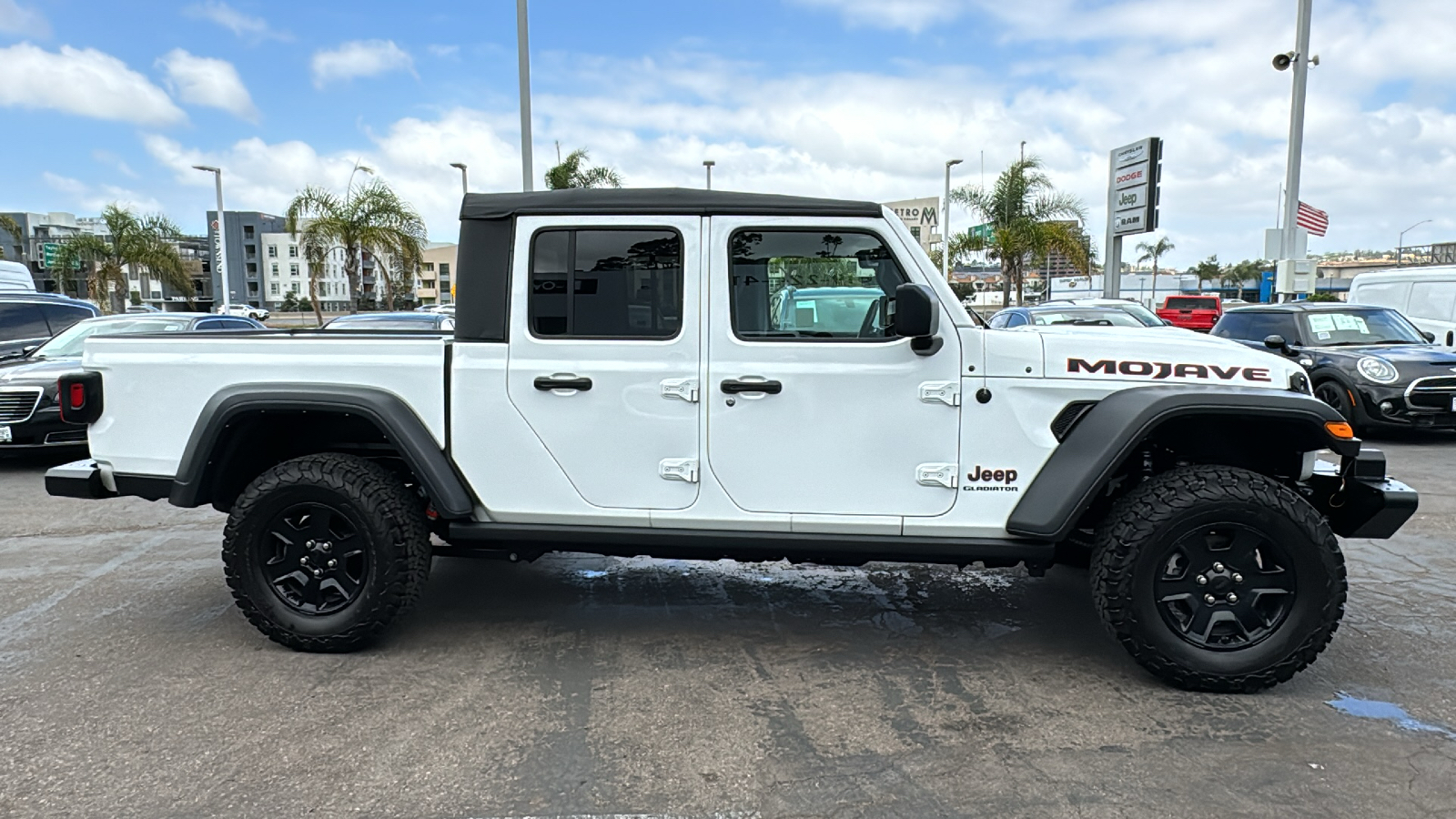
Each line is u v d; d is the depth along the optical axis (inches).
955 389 133.0
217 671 139.2
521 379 139.4
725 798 104.0
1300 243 629.0
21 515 247.9
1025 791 105.4
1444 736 118.7
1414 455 339.9
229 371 145.9
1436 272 472.4
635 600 176.6
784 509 137.3
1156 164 784.3
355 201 888.3
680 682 136.6
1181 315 1162.0
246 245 4471.0
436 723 122.4
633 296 138.1
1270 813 100.6
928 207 1376.7
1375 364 357.7
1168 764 111.3
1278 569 127.8
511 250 139.0
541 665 142.9
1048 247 1007.6
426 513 153.7
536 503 141.6
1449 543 217.2
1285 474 142.3
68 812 99.7
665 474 138.2
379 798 103.3
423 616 165.9
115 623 160.2
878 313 135.9
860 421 134.6
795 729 121.3
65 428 304.0
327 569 144.8
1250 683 128.6
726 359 135.7
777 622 164.6
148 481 150.1
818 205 134.3
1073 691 133.6
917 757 113.5
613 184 861.2
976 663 144.5
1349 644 151.6
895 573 195.5
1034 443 132.8
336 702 128.6
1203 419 136.0
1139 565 127.3
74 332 370.0
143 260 1371.8
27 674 137.3
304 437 157.4
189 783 106.1
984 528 134.6
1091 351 133.4
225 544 143.4
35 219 3941.9
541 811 101.1
